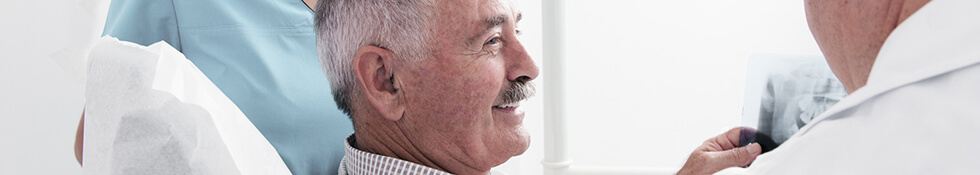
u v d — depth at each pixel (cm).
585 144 198
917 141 50
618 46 192
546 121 171
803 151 57
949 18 52
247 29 137
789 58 130
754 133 125
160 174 110
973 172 48
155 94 112
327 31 111
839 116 57
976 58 49
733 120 192
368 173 114
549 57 168
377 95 110
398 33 107
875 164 52
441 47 108
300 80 137
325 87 138
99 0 131
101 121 113
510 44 113
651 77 193
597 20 191
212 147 112
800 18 183
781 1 183
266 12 139
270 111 133
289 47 138
